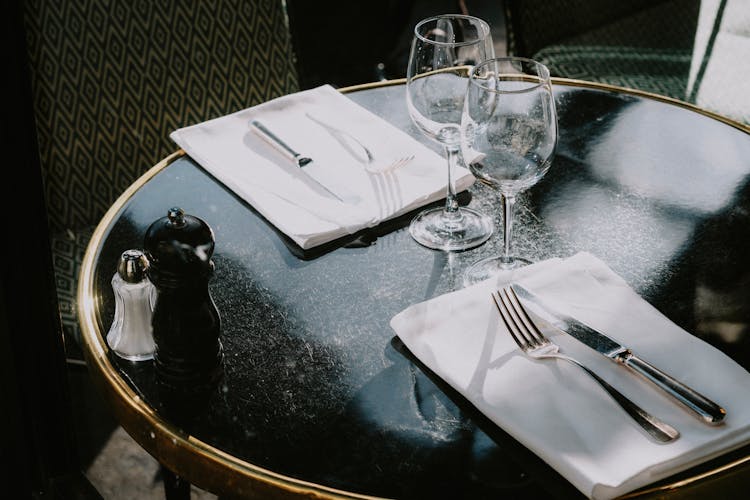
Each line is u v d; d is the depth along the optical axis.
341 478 0.68
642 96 1.27
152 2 1.48
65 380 1.19
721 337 0.81
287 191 1.03
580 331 0.79
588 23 1.98
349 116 1.18
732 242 0.95
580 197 1.03
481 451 0.70
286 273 0.92
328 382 0.78
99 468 1.58
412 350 0.79
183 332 0.76
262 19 1.58
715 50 1.95
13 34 1.04
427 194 1.02
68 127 1.45
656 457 0.66
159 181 1.10
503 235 0.97
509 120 0.80
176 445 0.72
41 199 1.10
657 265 0.91
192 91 1.55
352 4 3.21
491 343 0.79
